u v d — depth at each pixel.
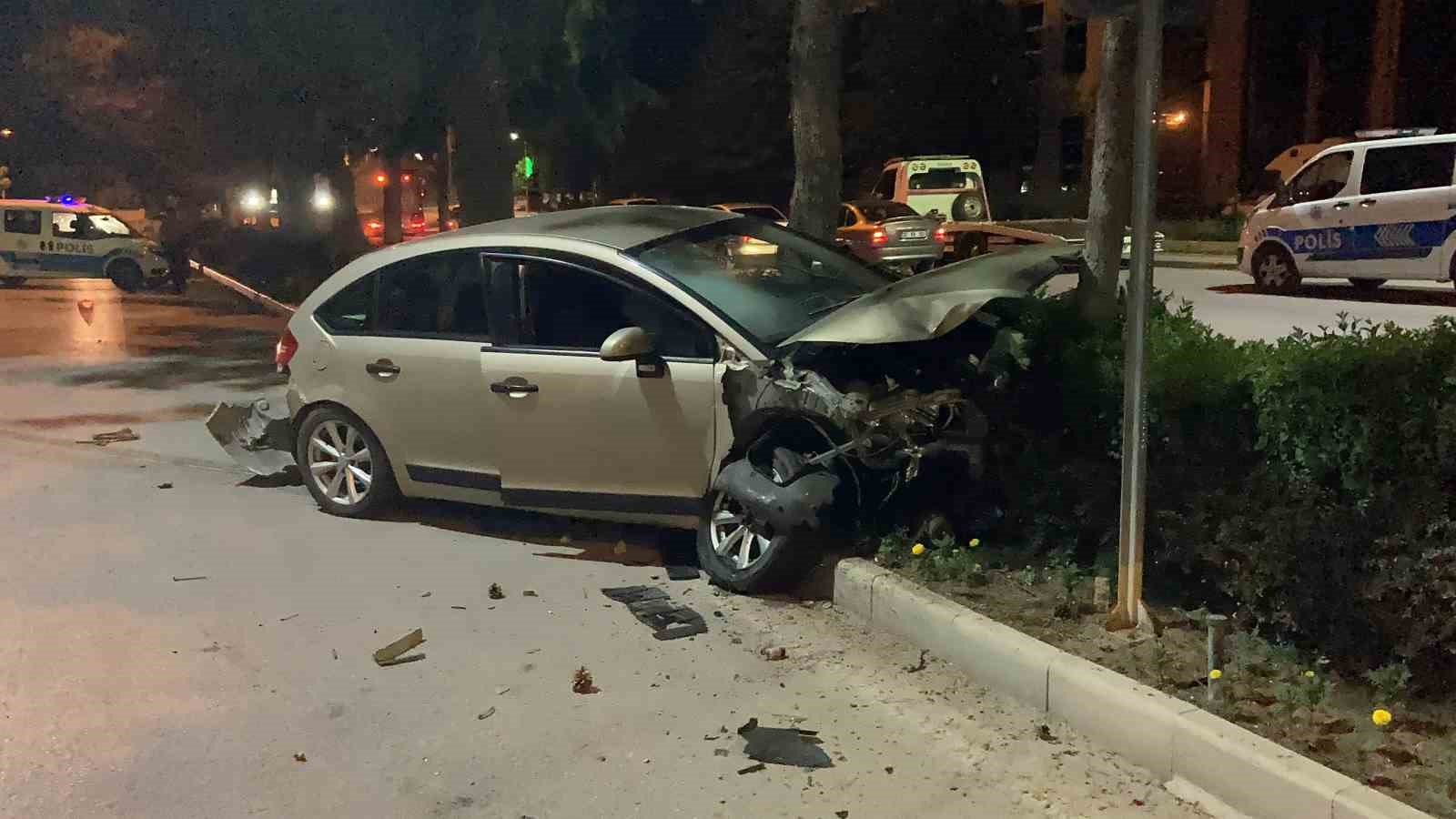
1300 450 4.36
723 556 5.79
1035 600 5.02
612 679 4.84
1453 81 30.94
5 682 4.88
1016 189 38.28
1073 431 5.48
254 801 3.95
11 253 23.22
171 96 22.02
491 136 15.29
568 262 6.22
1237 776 3.65
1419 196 13.71
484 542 6.70
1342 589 4.13
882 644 5.08
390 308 6.88
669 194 40.06
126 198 43.25
